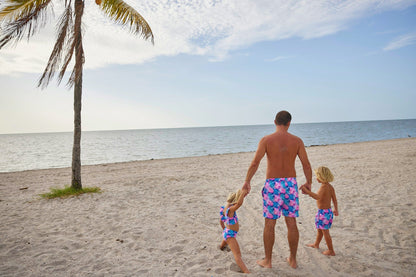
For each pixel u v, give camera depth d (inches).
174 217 202.8
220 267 122.9
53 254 139.3
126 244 152.8
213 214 211.2
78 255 138.3
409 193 246.7
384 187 273.6
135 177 394.3
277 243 152.4
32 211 224.1
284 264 124.3
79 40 255.4
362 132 2559.1
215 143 1814.7
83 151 1363.2
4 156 1187.9
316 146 882.1
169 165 539.2
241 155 706.2
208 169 464.4
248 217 203.6
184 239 159.8
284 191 117.3
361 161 461.4
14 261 131.4
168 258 134.2
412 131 2409.0
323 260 127.6
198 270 120.3
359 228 169.5
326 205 132.3
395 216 188.1
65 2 254.4
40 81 240.4
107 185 336.5
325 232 131.6
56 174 468.4
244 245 151.5
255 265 124.2
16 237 164.2
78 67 255.0
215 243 154.3
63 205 241.4
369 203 222.1
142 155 1114.7
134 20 271.7
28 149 1708.9
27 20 240.1
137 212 216.7
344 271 116.6
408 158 459.2
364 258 129.0
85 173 462.6
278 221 192.7
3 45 230.4
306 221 190.4
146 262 129.7
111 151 1341.0
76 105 291.6
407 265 121.0
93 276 115.9
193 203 244.7
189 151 1251.2
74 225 186.7
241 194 119.3
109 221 194.4
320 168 133.0
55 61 246.7
